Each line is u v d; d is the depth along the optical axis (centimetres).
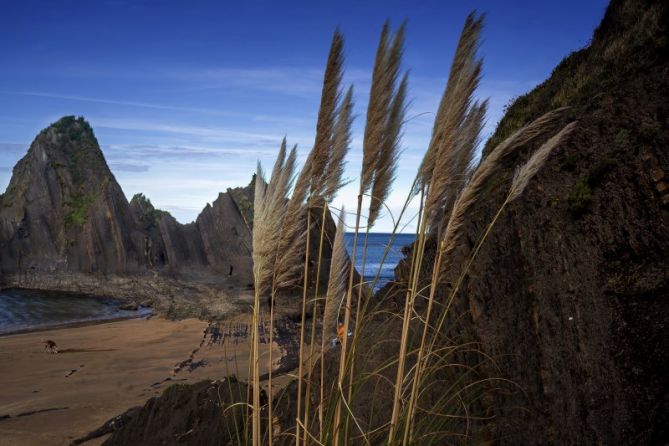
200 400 712
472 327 489
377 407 441
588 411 354
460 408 440
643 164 428
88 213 7925
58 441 1277
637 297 370
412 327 493
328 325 327
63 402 1798
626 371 342
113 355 2973
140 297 6812
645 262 384
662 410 317
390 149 311
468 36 295
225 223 7944
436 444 388
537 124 278
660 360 333
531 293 446
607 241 410
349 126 306
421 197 313
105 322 4972
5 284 7488
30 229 8162
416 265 313
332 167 307
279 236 307
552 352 401
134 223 8056
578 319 394
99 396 1897
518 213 500
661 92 473
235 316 4312
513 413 412
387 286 617
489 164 284
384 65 302
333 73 300
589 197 441
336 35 300
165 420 727
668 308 351
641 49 581
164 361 2702
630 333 355
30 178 8781
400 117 313
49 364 2734
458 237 299
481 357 462
